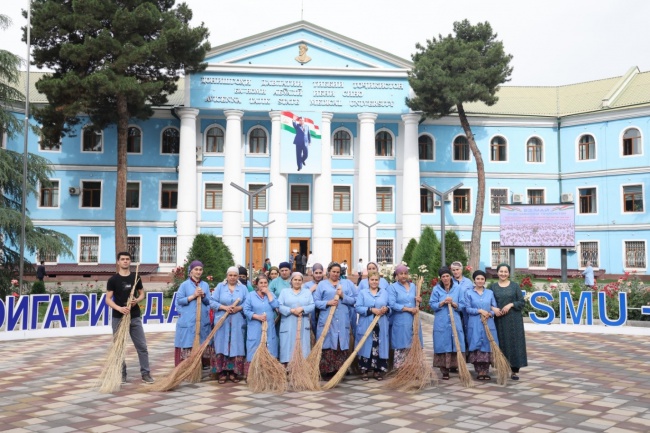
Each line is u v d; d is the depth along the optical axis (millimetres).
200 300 9656
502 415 7449
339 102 35125
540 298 18750
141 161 35688
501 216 26406
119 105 28766
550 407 7852
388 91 35312
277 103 34656
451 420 7223
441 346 9703
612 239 35344
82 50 26484
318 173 34781
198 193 35688
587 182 36562
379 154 37281
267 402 8156
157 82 28062
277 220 34469
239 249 34094
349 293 10102
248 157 35938
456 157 37562
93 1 26781
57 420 7230
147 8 27781
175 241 35625
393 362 10125
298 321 9508
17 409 7770
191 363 9266
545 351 12742
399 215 36688
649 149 34312
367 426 6965
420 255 25656
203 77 34219
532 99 40156
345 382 9539
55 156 35000
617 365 11000
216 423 7098
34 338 15047
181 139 34156
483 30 32719
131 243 35469
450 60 31766
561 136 37750
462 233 37125
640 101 35406
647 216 34188
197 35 28875
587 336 15359
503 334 9703
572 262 36562
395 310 9781
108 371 8930
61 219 34844
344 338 9750
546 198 37625
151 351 12742
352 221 36562
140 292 9492
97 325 16359
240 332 9570
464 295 9969
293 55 35188
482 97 31141
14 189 22812
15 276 22359
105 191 35312
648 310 16625
